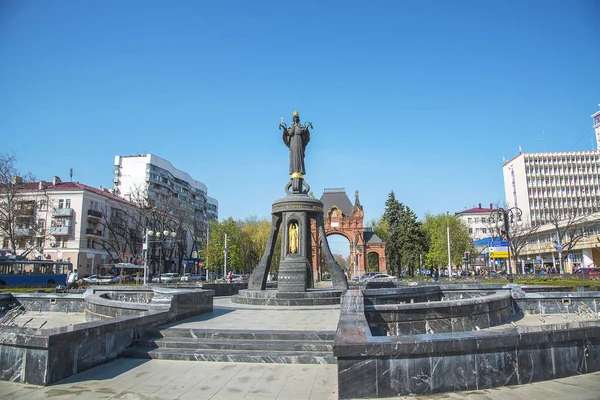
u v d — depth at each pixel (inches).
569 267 2486.5
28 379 308.2
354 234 3366.1
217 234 2637.8
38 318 711.7
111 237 2564.0
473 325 512.1
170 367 353.1
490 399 260.2
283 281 771.4
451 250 2502.5
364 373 269.9
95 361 355.9
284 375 327.6
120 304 539.8
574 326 323.3
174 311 505.4
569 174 4207.7
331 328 449.7
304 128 853.8
